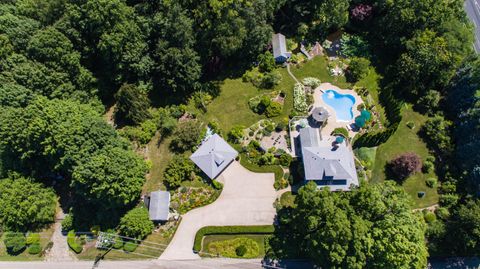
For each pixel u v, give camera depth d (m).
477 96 69.06
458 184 68.31
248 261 64.00
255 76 80.81
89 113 66.50
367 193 58.00
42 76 66.38
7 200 63.50
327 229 55.00
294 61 82.88
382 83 80.12
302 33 84.31
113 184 60.94
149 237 66.25
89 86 74.06
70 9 66.88
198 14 70.50
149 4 72.94
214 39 73.50
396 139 73.56
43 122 61.75
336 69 82.00
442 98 77.19
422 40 74.12
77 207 68.38
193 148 73.25
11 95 63.66
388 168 71.00
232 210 67.88
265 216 67.12
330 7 80.25
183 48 73.69
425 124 74.12
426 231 63.41
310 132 71.25
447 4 76.56
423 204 67.94
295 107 76.75
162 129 75.38
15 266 64.62
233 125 75.75
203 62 79.56
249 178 70.44
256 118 76.31
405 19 76.00
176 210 68.12
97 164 60.22
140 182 66.62
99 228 66.12
